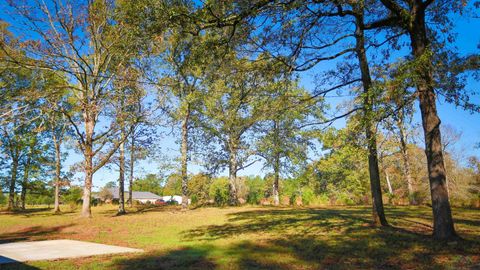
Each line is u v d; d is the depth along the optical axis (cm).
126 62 2195
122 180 2764
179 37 1038
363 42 1315
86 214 2325
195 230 1565
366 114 943
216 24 930
